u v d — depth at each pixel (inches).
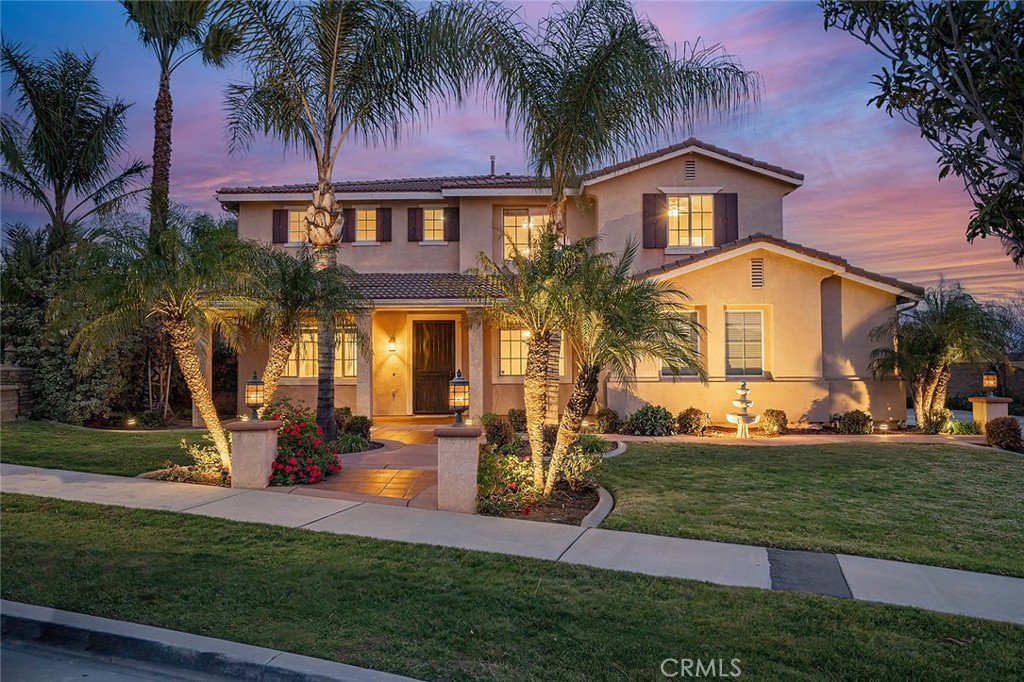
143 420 622.2
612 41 409.1
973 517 283.0
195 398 358.0
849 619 172.1
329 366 483.2
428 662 149.9
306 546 234.4
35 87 673.0
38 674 158.2
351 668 147.3
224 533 249.1
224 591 191.9
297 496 317.1
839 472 379.6
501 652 154.7
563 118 428.5
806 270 589.0
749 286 591.2
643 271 655.1
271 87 478.9
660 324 301.4
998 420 482.6
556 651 155.0
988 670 145.6
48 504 291.7
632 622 170.4
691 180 659.4
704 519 275.4
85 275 333.1
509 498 298.7
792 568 215.5
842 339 593.3
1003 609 181.8
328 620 172.4
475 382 611.2
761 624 168.9
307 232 490.9
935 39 133.6
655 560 222.5
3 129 616.4
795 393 583.2
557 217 442.6
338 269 424.2
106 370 602.2
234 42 462.3
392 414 705.0
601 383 629.9
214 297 363.9
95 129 703.1
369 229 716.7
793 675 143.6
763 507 297.0
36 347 617.0
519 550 232.4
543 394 324.5
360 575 204.4
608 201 663.1
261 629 167.5
